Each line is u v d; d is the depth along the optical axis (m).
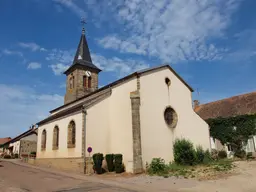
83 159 14.73
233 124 21.27
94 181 11.39
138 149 14.31
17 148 38.78
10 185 10.06
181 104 18.53
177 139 17.12
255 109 21.22
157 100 16.77
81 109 15.89
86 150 15.05
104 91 18.41
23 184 10.41
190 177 11.93
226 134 21.48
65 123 18.16
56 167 18.17
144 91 16.09
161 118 16.62
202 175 12.23
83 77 27.36
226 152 21.03
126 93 16.16
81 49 29.08
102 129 16.06
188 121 18.61
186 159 15.87
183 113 18.45
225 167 14.12
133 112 15.02
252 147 19.91
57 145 19.27
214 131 22.44
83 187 9.69
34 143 38.38
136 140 14.44
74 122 16.72
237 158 19.34
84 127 15.31
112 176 13.31
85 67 27.62
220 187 9.60
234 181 10.56
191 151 16.17
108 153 15.86
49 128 21.20
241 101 23.89
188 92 19.50
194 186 9.91
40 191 8.84
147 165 14.63
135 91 15.52
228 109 23.98
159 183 10.77
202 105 28.92
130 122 15.19
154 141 15.63
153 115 16.16
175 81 18.67
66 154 17.02
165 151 16.08
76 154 15.60
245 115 20.67
